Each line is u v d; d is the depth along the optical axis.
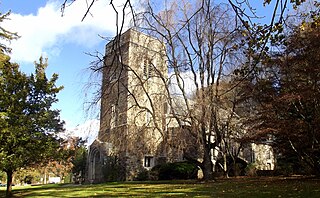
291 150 18.17
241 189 14.13
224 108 19.75
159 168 26.44
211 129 20.30
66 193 17.08
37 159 19.48
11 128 18.06
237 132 21.92
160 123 19.09
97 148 29.19
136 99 18.81
